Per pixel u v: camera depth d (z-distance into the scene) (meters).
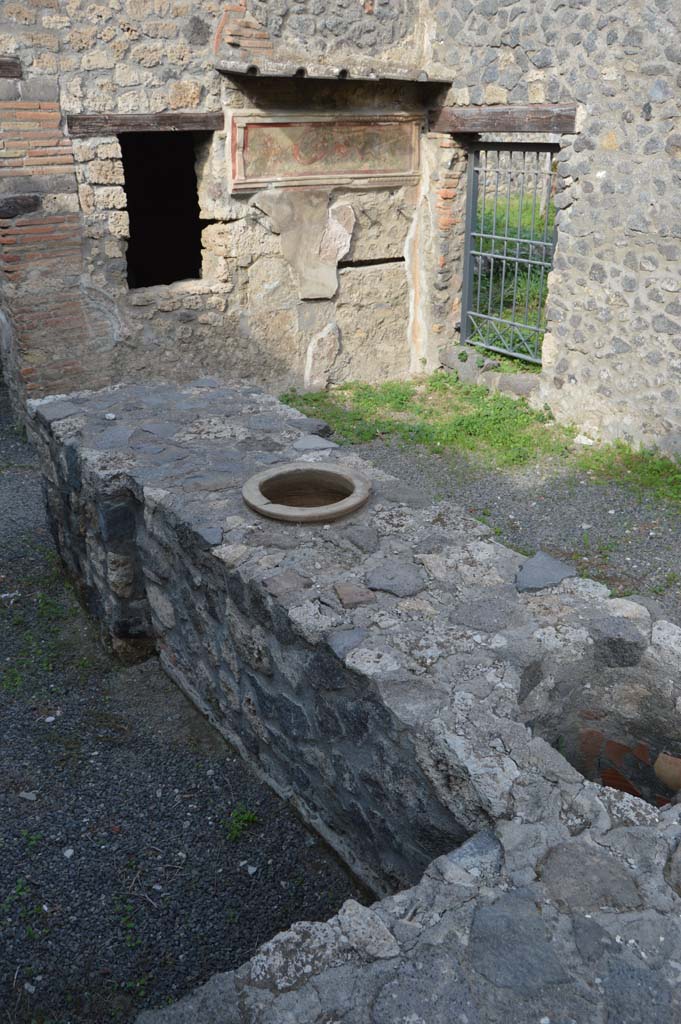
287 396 8.56
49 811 3.63
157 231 10.72
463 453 7.18
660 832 2.33
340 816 3.23
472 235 8.64
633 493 6.41
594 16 6.57
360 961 2.04
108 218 7.16
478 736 2.56
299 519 3.69
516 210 10.23
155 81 6.99
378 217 8.55
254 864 3.38
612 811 2.39
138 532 4.33
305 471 4.08
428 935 2.09
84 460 4.39
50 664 4.65
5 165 6.60
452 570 3.43
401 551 3.55
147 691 4.43
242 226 7.79
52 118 6.66
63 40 6.54
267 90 7.43
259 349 8.31
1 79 6.39
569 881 2.20
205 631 3.91
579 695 3.16
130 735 4.11
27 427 7.74
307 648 3.10
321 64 7.52
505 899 2.16
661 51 6.19
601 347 7.20
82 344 7.39
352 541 3.61
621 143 6.64
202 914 3.17
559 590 3.30
